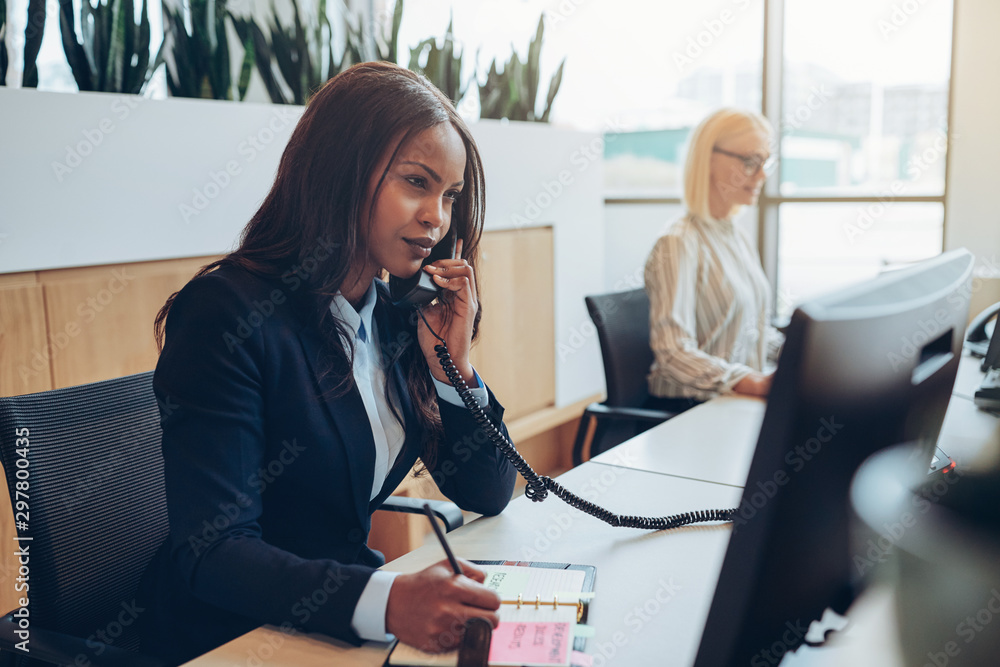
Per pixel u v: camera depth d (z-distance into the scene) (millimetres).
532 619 797
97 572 1074
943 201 3258
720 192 2367
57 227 1650
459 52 2889
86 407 1112
